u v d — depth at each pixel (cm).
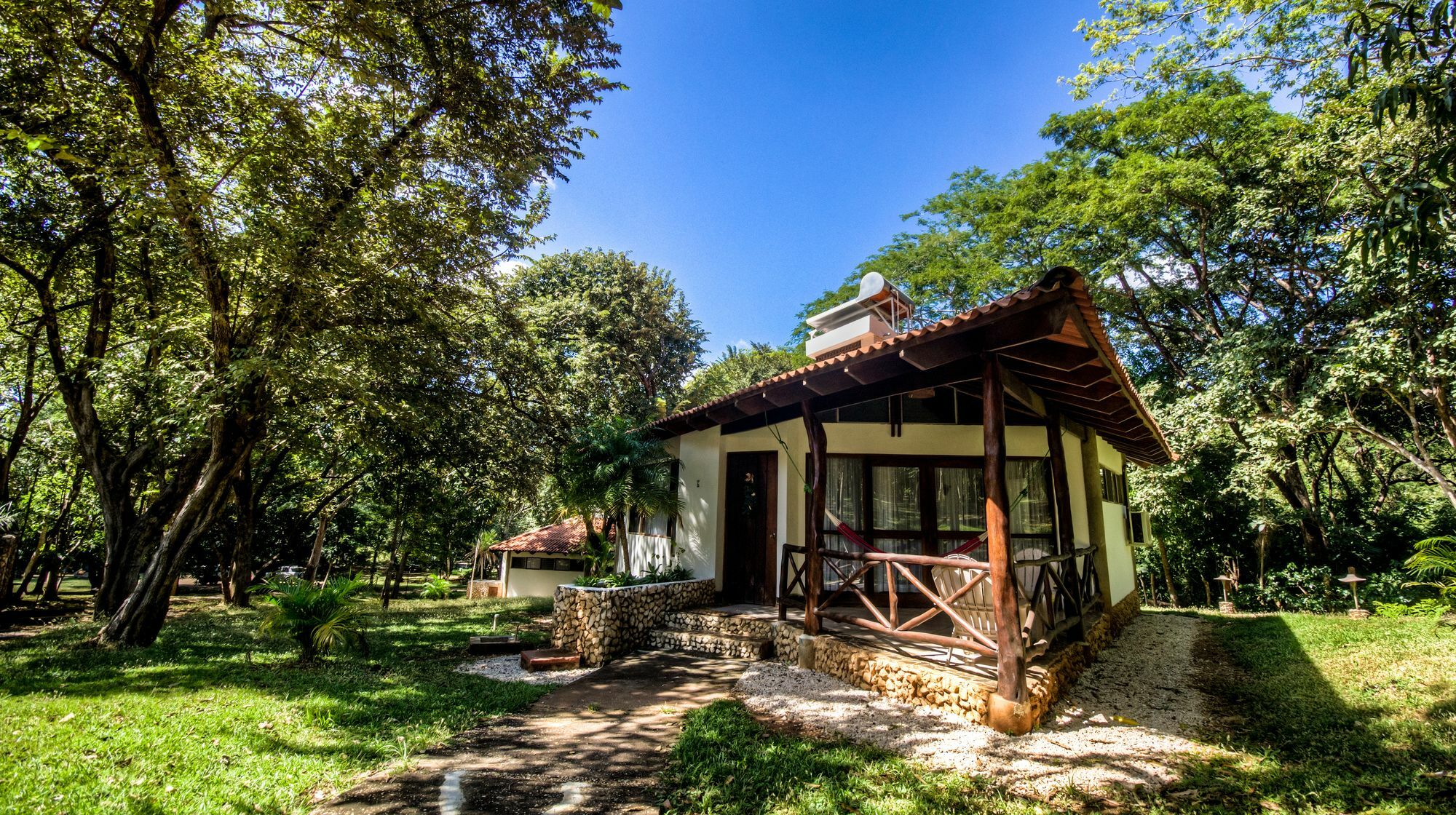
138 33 655
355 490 1794
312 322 819
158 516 879
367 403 809
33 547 1579
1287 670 638
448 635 911
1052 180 1795
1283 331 1279
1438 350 973
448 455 1284
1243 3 1163
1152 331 1753
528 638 838
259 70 749
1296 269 1402
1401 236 274
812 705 508
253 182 708
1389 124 870
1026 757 400
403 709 488
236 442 833
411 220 809
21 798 307
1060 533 662
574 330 1906
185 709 460
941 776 369
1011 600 454
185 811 307
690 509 953
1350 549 1488
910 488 804
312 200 751
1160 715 499
